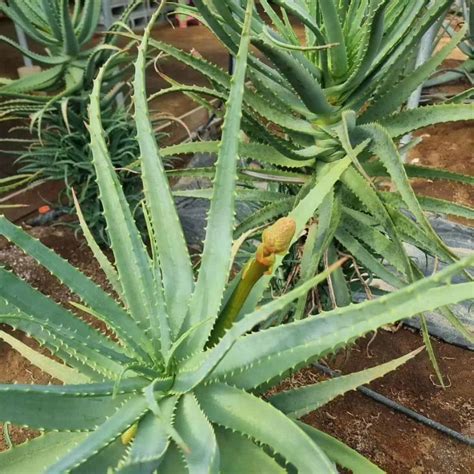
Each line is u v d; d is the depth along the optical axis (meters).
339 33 0.92
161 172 0.75
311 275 0.97
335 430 1.29
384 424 1.31
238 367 0.63
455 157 2.41
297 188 1.21
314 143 1.07
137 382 0.65
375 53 0.91
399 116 1.01
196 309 0.71
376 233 1.08
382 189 1.32
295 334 0.59
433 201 1.09
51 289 1.69
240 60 0.67
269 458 0.63
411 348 1.52
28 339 1.51
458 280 1.53
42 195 2.07
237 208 1.53
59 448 0.69
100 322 1.53
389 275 1.09
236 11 0.98
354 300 1.54
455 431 1.29
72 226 1.92
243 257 1.29
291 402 0.73
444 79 2.69
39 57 1.73
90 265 1.82
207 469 0.52
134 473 0.52
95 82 0.77
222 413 0.63
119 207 0.74
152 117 1.94
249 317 0.52
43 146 1.83
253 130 1.08
